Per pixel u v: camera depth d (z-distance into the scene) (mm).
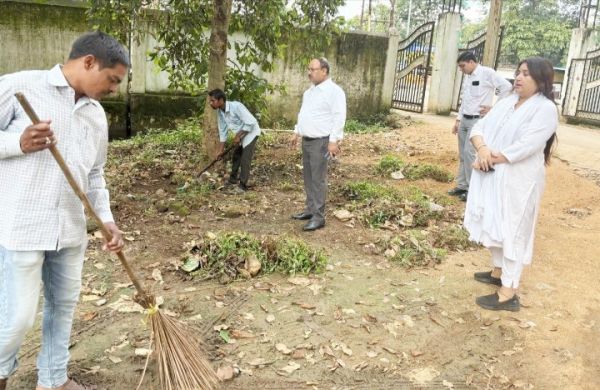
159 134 10445
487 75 6840
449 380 3410
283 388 3254
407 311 4191
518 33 31141
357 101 13438
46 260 2695
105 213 2768
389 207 6324
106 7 6980
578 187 7816
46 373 2883
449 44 14602
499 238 4055
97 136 2607
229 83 8195
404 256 5109
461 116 7191
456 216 6477
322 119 5570
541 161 4012
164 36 8102
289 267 4727
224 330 3789
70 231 2559
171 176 7801
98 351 3473
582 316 4227
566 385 3400
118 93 10789
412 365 3541
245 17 7840
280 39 9211
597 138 11945
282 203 6785
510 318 4141
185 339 2887
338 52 12891
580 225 6387
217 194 6992
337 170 8516
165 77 10945
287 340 3723
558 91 19141
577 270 5074
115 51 2387
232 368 3365
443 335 3893
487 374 3480
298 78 12352
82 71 2389
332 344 3701
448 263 5121
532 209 4055
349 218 6172
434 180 8258
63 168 2350
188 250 4891
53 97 2389
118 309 3971
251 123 6992
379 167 8578
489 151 4047
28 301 2500
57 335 2855
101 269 4617
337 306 4203
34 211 2412
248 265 4648
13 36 9938
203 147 7797
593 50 14062
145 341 3592
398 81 15500
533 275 4941
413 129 12180
